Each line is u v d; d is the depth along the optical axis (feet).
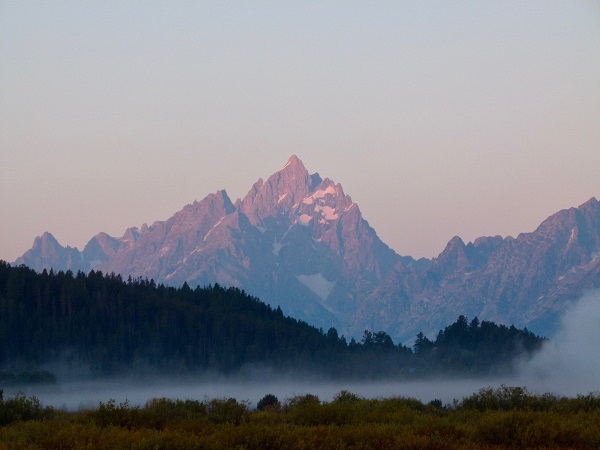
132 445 451.94
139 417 600.80
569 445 520.01
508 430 530.27
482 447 513.04
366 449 485.97
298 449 479.00
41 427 515.50
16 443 478.59
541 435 525.34
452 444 516.32
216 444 465.88
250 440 482.69
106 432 510.99
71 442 479.82
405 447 499.51
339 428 545.85
